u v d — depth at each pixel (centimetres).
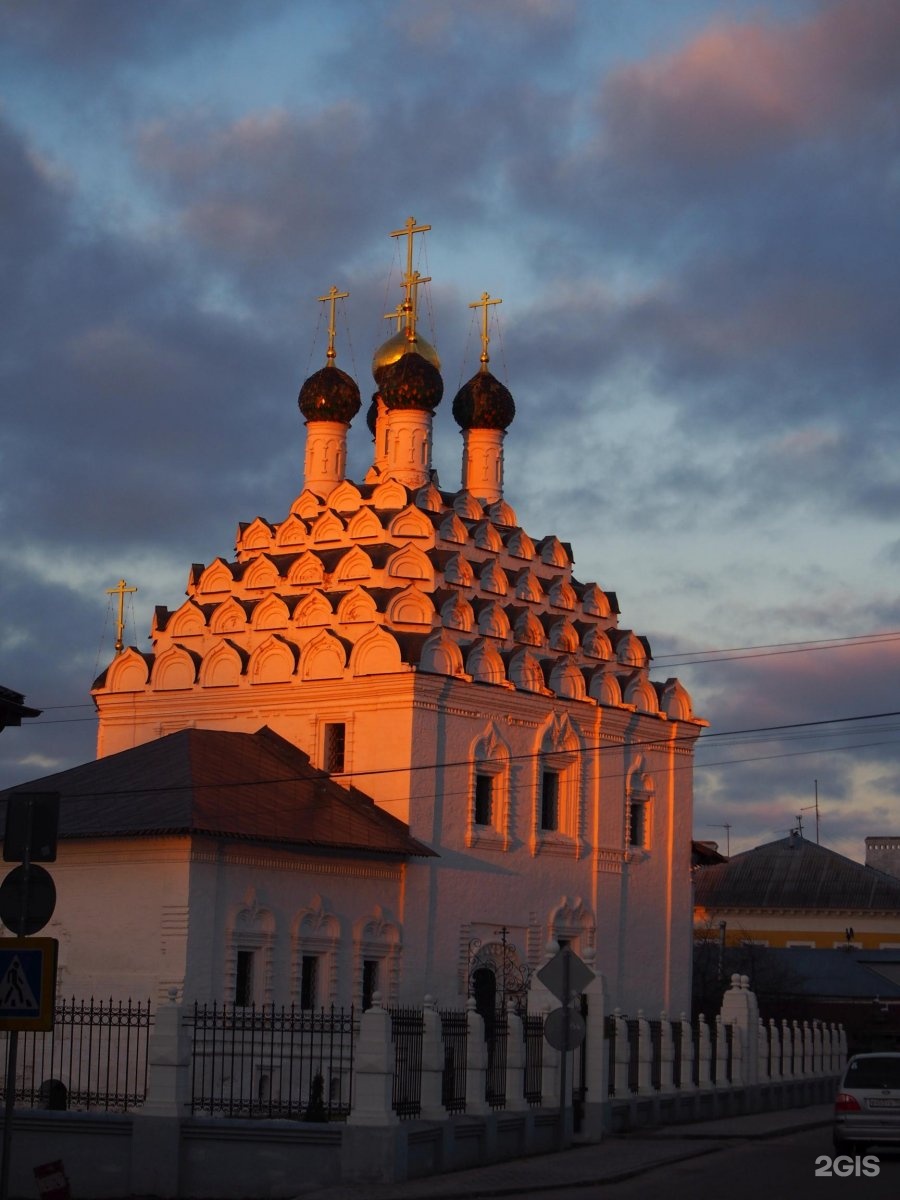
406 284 6031
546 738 5431
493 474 5966
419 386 5719
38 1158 2677
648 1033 4019
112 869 4319
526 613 5531
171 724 5441
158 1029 2695
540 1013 3525
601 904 5578
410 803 4925
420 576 5366
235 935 4306
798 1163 3073
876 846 10750
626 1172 2866
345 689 5084
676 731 5969
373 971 4797
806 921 9562
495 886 5188
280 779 4788
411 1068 2869
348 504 5681
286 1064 4312
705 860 6278
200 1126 2641
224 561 5716
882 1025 8106
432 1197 2472
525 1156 3156
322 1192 2497
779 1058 5088
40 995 1903
